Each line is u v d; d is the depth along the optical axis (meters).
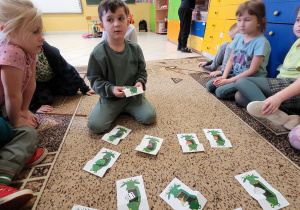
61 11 5.20
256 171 0.76
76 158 0.83
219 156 0.84
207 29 2.50
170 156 0.84
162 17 5.14
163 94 1.46
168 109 1.24
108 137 0.95
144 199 0.64
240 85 1.10
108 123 1.00
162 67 2.15
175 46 3.49
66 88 1.40
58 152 0.86
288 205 0.63
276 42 1.39
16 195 0.55
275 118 0.95
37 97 1.24
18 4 0.65
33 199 0.65
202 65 1.98
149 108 1.07
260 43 1.22
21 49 0.74
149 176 0.74
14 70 0.71
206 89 1.55
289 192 0.67
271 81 1.06
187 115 1.16
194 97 1.41
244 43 1.34
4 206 0.55
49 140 0.94
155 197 0.65
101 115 1.00
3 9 0.64
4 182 0.64
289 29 1.27
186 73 1.95
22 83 0.79
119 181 0.71
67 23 5.40
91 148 0.88
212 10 2.32
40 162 0.80
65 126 1.05
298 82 0.86
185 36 2.89
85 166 0.78
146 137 0.95
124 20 0.92
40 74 1.24
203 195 0.66
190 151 0.86
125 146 0.90
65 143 0.92
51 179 0.73
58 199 0.65
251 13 1.17
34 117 1.06
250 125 1.06
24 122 0.93
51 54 1.22
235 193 0.67
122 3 0.91
